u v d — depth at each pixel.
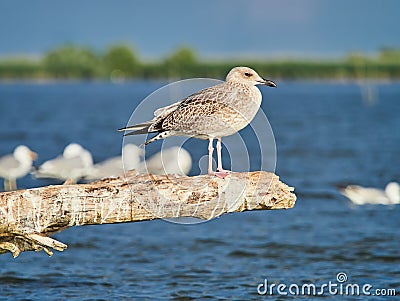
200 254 16.98
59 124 52.50
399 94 106.69
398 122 56.56
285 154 35.50
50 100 87.69
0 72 165.38
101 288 14.46
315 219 20.41
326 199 23.28
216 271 15.62
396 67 143.50
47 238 10.50
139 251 17.22
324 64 137.00
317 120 58.56
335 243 17.81
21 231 10.45
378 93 109.81
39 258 16.53
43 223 10.48
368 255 16.72
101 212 10.50
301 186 25.81
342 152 36.31
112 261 16.36
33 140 40.84
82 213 10.48
